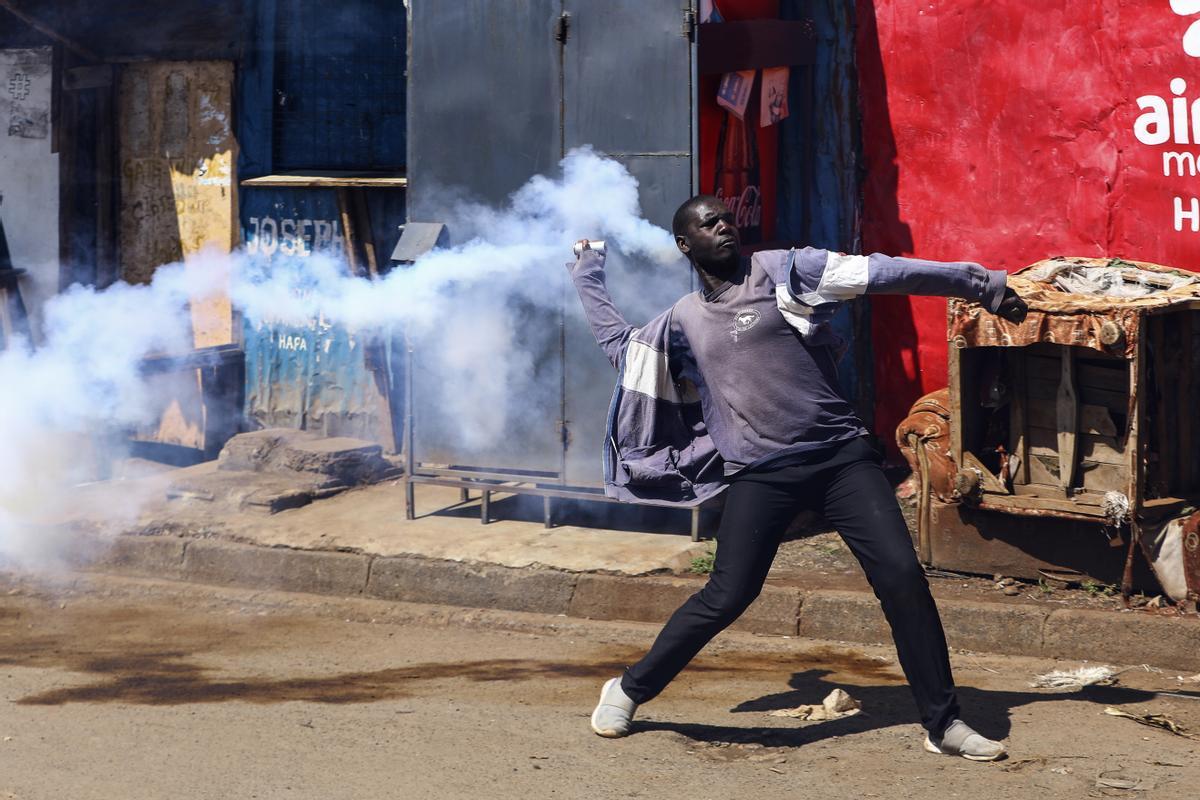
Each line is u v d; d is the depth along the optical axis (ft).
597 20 21.44
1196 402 18.81
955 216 24.52
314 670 18.29
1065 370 18.57
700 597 14.51
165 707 16.49
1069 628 17.76
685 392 14.83
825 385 14.02
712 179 22.66
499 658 18.78
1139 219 22.66
